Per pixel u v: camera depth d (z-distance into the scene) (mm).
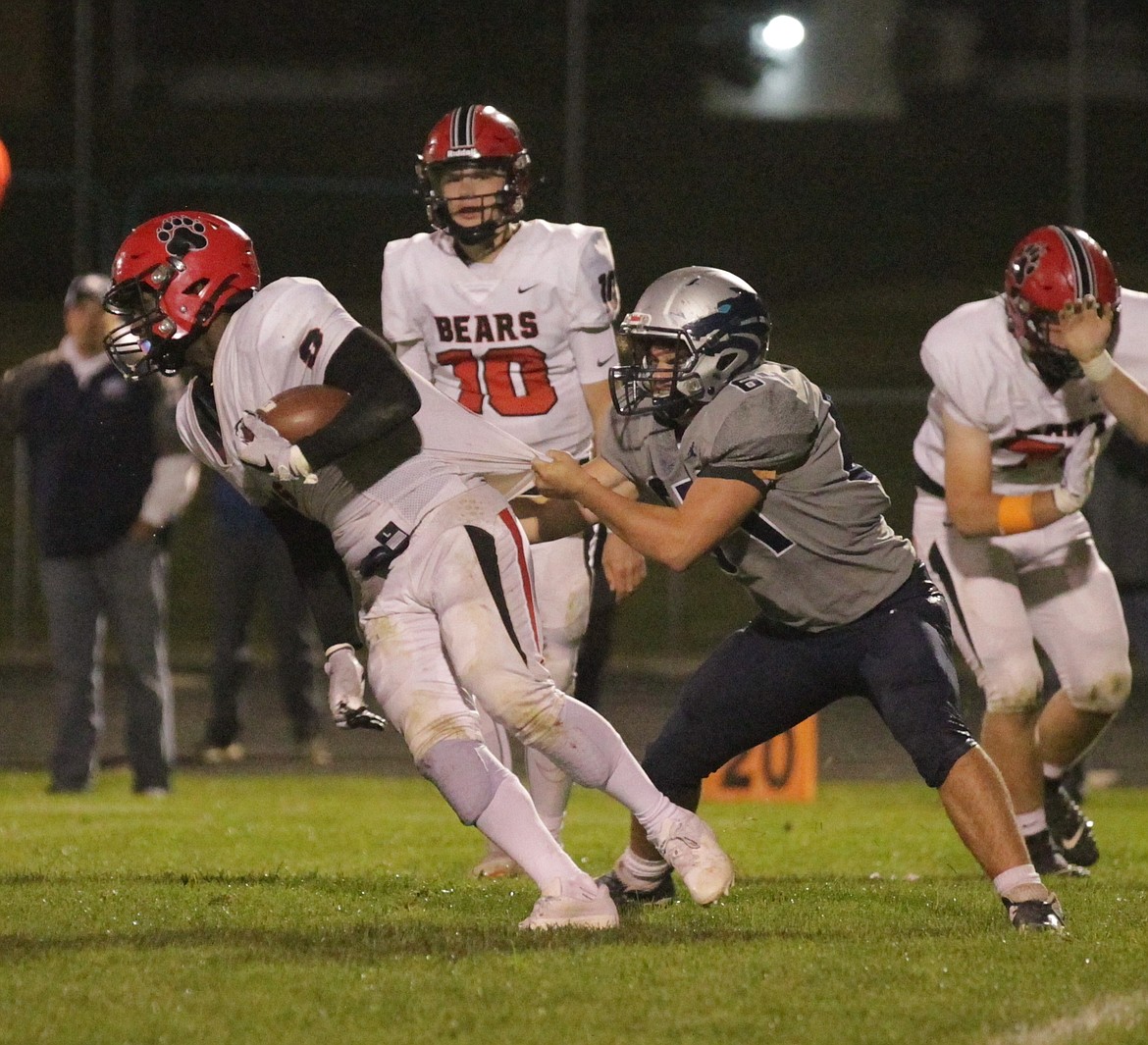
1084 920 14719
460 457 14008
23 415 28266
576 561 18719
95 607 28844
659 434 14789
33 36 71875
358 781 31844
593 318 18688
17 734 37250
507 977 12094
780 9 72312
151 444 28016
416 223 66125
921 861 20844
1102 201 72062
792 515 14336
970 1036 10805
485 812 13656
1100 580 19344
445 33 73500
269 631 52031
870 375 62156
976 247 70188
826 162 72625
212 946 13172
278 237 65750
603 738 13680
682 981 12039
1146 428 16125
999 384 17516
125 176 70250
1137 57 73125
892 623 14586
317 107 73438
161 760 28625
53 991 11695
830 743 36969
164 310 13945
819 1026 10992
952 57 73500
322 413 13078
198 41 75000
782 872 19625
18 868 18516
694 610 52594
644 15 71125
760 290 68375
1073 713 19625
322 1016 11148
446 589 13484
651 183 71312
